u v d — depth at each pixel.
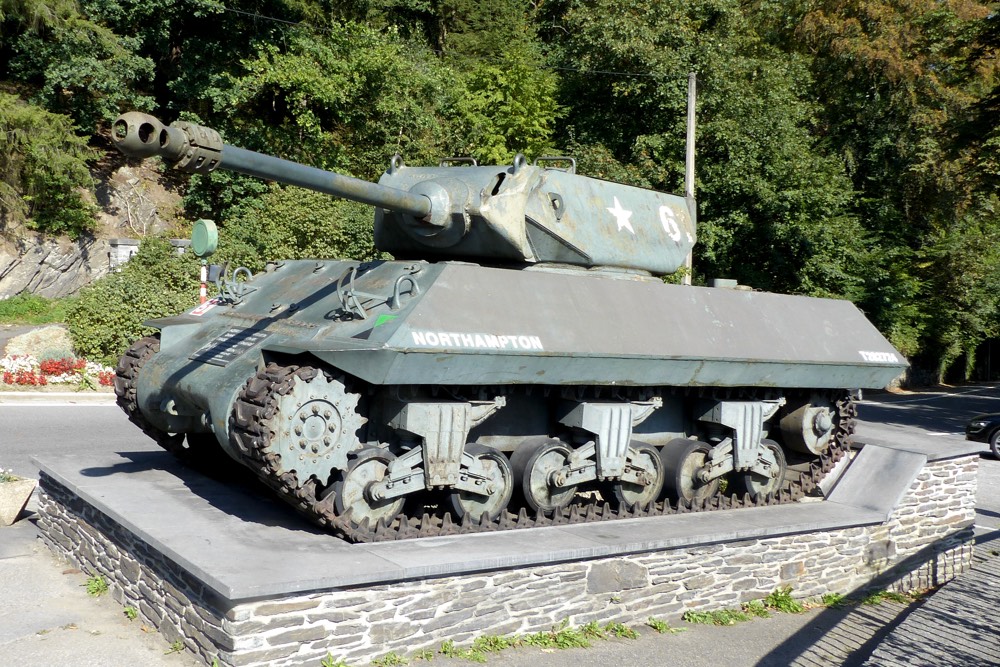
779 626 10.57
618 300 10.66
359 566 7.85
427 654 8.13
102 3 29.19
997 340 58.69
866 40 37.34
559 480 10.34
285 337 9.38
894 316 37.41
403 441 9.40
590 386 10.75
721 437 12.36
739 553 10.98
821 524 11.90
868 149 38.53
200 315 11.36
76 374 21.16
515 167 10.58
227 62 31.81
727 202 31.50
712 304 11.73
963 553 14.43
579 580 9.34
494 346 8.99
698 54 31.73
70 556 10.09
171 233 30.53
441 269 9.32
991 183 30.33
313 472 8.47
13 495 11.35
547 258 10.88
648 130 33.31
